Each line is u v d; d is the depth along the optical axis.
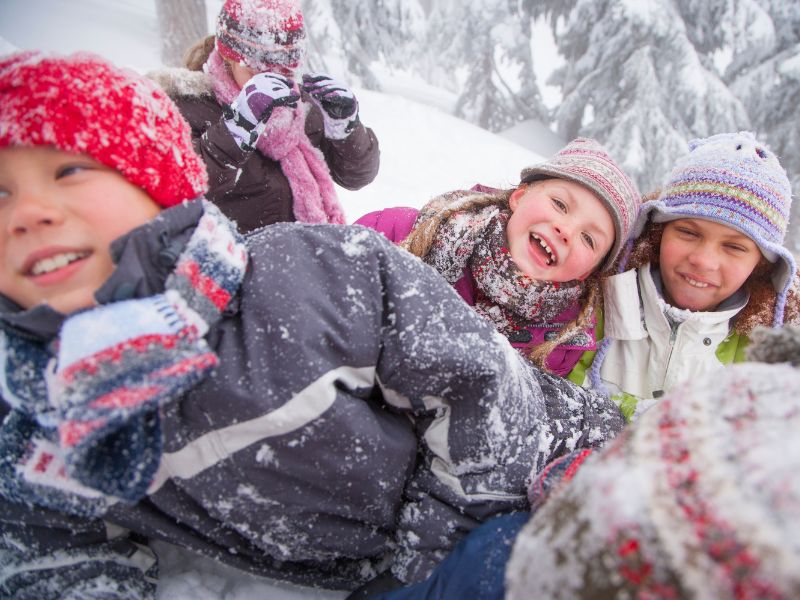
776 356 0.64
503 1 10.68
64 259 0.72
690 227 1.39
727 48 8.97
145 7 11.25
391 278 0.92
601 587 0.45
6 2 9.02
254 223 1.69
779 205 1.34
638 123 8.50
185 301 0.75
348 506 0.91
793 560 0.38
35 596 0.83
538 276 1.38
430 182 5.62
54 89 0.70
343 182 1.95
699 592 0.41
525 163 7.32
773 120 8.72
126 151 0.74
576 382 1.56
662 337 1.50
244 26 1.50
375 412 0.94
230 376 0.80
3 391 0.75
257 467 0.83
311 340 0.83
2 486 0.78
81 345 0.67
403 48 10.48
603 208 1.36
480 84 11.12
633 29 8.72
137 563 0.92
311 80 1.65
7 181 0.71
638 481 0.46
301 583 0.98
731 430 0.47
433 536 0.94
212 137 1.50
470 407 0.93
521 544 0.55
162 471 0.80
